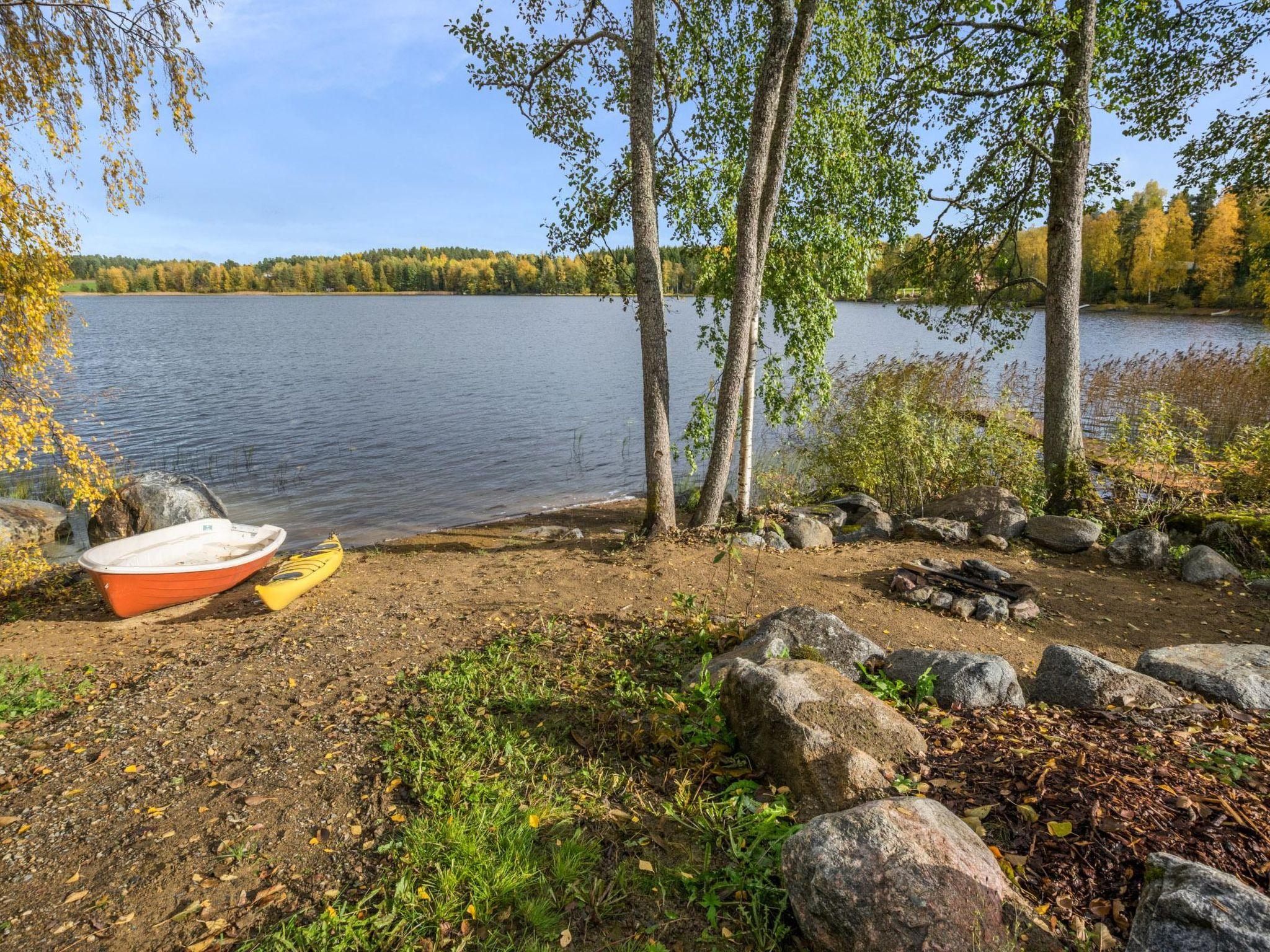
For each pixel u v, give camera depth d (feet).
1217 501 31.99
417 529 42.11
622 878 10.46
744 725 13.30
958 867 8.57
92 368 114.21
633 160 30.35
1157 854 8.58
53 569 33.32
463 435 68.23
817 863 8.80
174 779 13.87
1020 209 37.91
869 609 22.57
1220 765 11.13
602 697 16.57
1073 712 13.98
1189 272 205.67
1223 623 21.62
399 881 10.37
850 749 11.71
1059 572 26.45
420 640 21.36
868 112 36.55
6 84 24.11
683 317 233.55
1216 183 39.40
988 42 34.81
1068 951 8.00
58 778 14.06
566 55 33.91
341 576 29.71
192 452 60.29
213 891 10.78
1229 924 7.22
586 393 92.58
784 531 31.96
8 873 11.33
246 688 18.13
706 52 35.06
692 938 9.45
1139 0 32.58
